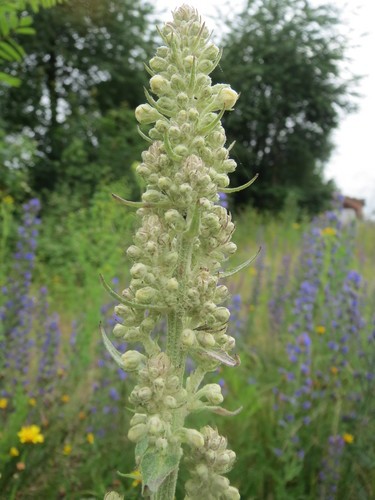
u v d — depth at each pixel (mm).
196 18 2064
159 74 2061
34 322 5859
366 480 4379
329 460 4230
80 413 4609
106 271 9555
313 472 4438
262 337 7117
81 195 14648
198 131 1966
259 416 5023
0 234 9461
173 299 1897
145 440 1818
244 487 4215
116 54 22906
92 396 4887
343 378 5312
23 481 3807
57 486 3863
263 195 25656
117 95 23609
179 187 1880
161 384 1804
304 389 4738
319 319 6125
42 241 11336
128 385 4938
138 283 1923
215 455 1946
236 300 6395
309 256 7055
